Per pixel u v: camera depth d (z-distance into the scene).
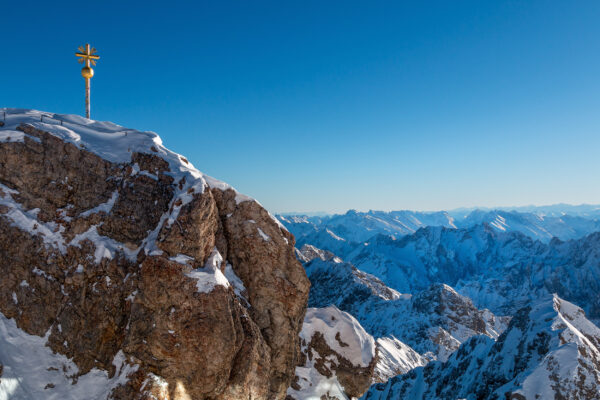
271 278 35.72
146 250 28.91
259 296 35.19
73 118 37.59
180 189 32.84
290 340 35.78
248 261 35.66
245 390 27.95
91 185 31.42
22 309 26.89
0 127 31.17
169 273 27.05
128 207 31.36
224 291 27.84
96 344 27.12
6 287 27.00
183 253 28.22
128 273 28.97
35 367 25.50
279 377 35.19
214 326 26.73
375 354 46.00
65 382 25.75
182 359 26.03
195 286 27.11
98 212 30.48
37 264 27.86
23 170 29.72
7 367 24.58
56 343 26.75
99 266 28.66
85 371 26.47
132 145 34.78
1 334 25.78
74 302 27.73
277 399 34.91
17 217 28.44
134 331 26.45
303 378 41.91
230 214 36.19
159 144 36.50
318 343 44.59
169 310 26.53
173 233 28.31
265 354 30.23
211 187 36.25
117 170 32.72
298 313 36.97
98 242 29.38
